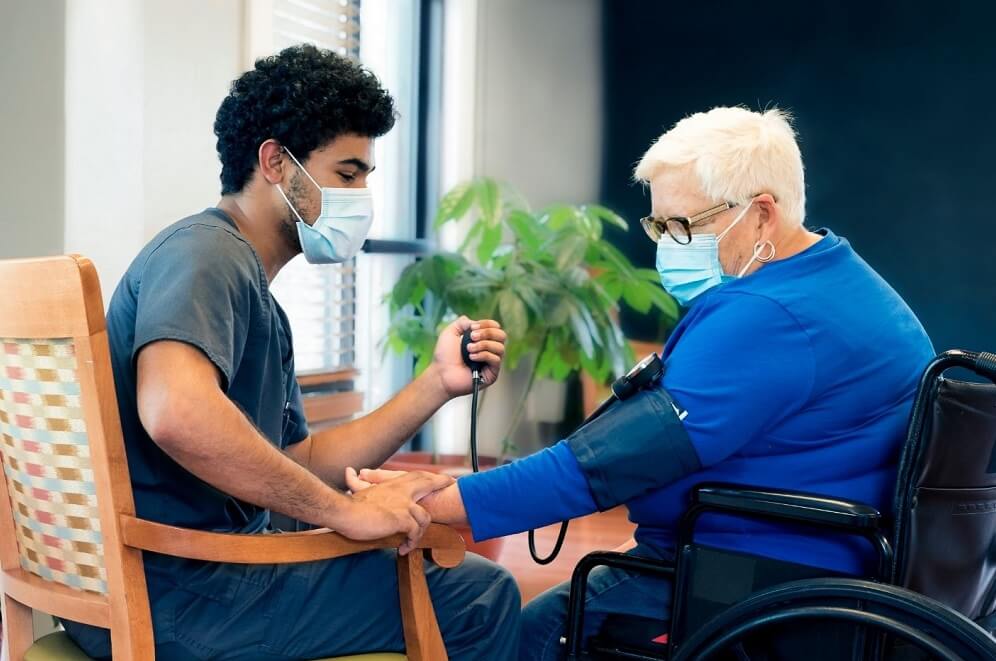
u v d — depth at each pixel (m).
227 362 1.42
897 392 1.62
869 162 4.77
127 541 1.36
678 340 1.71
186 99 2.74
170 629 1.47
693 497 1.58
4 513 1.58
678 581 1.60
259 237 1.71
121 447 1.35
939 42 4.65
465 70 4.46
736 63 4.88
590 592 1.77
